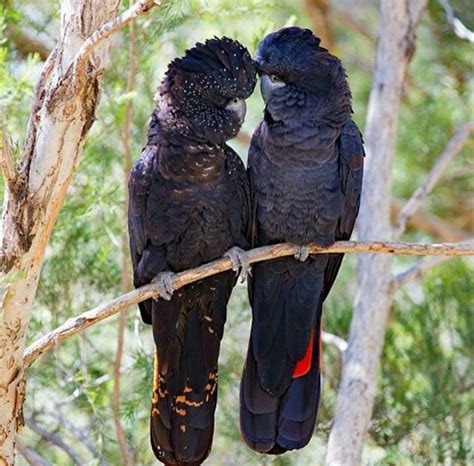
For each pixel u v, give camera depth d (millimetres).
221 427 12633
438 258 11141
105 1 7422
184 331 9188
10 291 7441
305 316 9648
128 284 10953
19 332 7578
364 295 10867
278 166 9266
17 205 7398
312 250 9398
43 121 7398
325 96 9242
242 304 12867
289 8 14984
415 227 15336
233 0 11078
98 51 7426
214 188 8898
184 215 8914
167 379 9195
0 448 7668
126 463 10367
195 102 8742
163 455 9195
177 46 11797
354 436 10242
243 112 8875
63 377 11914
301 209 9328
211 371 9258
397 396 12484
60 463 12297
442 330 13055
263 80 9305
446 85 15141
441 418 12328
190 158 8766
